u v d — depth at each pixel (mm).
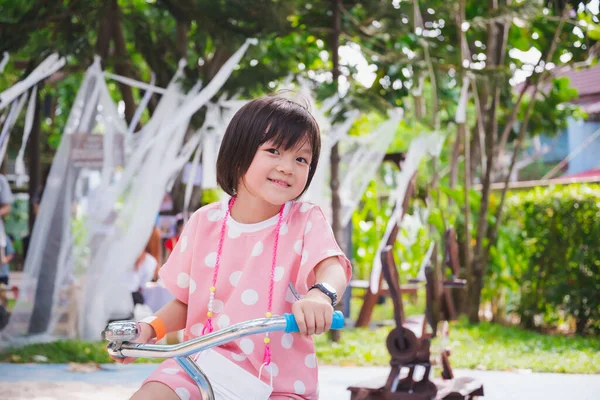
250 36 8898
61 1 8703
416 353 4824
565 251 10453
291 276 2592
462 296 11242
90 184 8797
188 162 10016
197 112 8695
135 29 9977
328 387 6508
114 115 8633
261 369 2504
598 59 12102
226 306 2609
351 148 10039
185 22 9164
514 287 11133
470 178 12227
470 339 9195
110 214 8648
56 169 8703
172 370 2420
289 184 2527
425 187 10852
